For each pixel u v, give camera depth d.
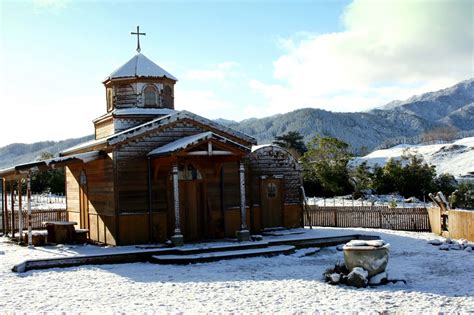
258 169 27.59
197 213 24.55
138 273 18.12
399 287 15.17
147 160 23.66
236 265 19.66
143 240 23.22
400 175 51.91
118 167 23.05
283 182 28.30
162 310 12.78
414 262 19.62
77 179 27.59
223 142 22.53
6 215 28.58
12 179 26.61
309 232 27.00
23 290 15.43
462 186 41.78
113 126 26.62
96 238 24.89
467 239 24.44
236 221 25.55
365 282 15.20
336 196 54.50
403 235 27.64
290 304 13.25
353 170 56.19
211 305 13.27
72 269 19.00
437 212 27.98
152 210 23.41
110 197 23.23
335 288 15.15
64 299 14.22
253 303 13.43
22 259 20.02
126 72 27.20
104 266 19.59
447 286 15.21
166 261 20.06
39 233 23.97
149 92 27.41
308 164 56.22
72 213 28.64
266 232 26.78
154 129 23.92
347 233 26.41
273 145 28.17
